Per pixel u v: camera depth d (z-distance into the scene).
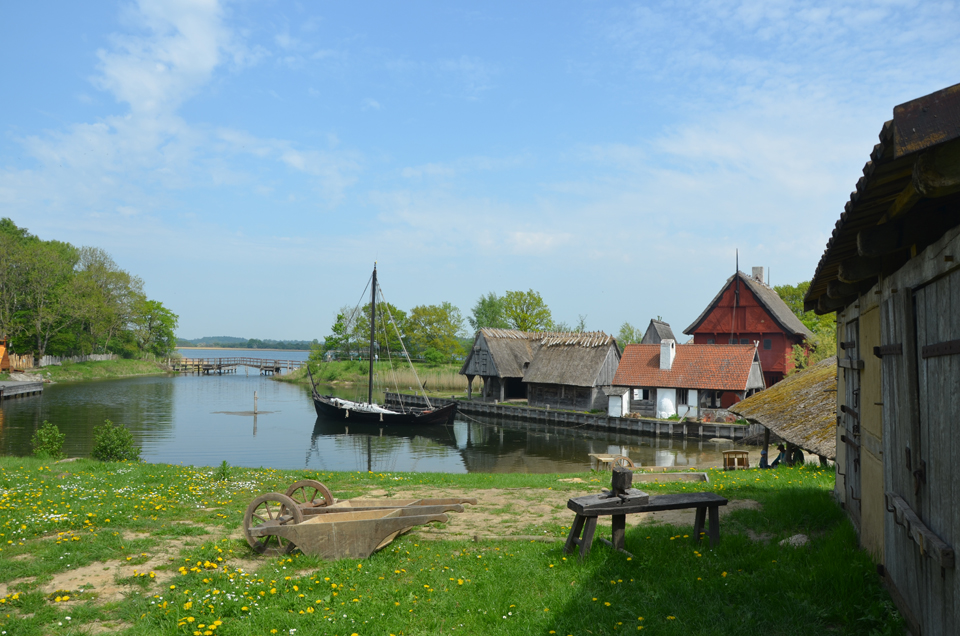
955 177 3.22
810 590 6.22
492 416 51.28
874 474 6.85
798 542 8.05
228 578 6.99
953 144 3.24
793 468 17.92
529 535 9.30
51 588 6.77
